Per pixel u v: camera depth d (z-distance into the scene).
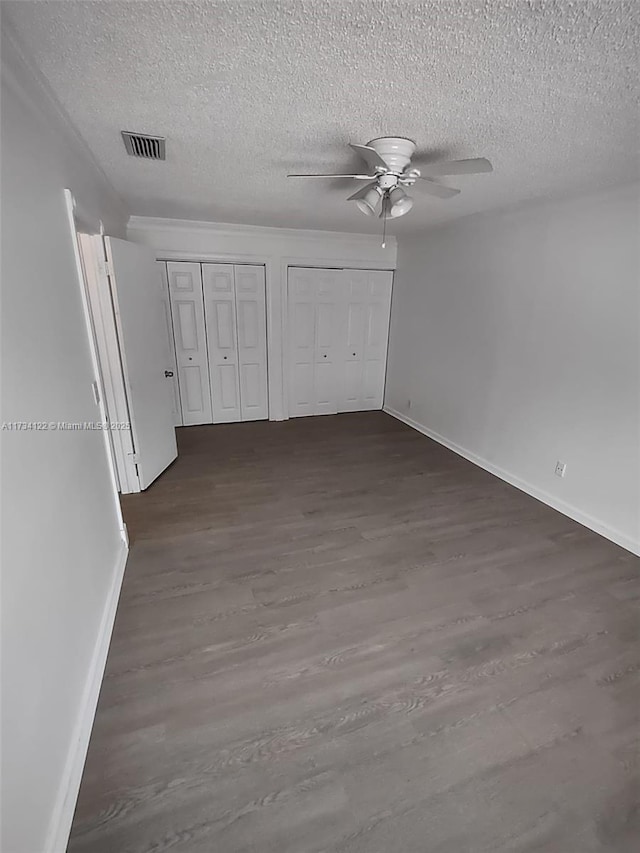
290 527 3.05
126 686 1.82
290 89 1.54
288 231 4.71
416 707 1.77
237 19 1.16
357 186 2.83
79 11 1.12
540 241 3.31
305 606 2.30
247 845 1.33
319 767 1.54
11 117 1.37
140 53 1.33
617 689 1.87
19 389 1.28
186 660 1.96
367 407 5.95
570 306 3.11
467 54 1.31
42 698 1.28
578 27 1.16
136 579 2.48
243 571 2.57
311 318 5.25
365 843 1.34
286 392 5.41
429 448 4.61
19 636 1.16
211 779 1.50
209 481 3.74
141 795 1.44
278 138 2.02
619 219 2.73
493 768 1.55
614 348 2.83
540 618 2.26
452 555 2.76
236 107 1.70
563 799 1.46
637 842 1.35
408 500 3.47
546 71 1.39
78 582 1.72
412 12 1.11
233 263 4.73
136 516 3.16
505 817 1.41
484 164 1.84
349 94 1.58
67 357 1.81
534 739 1.65
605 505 2.98
